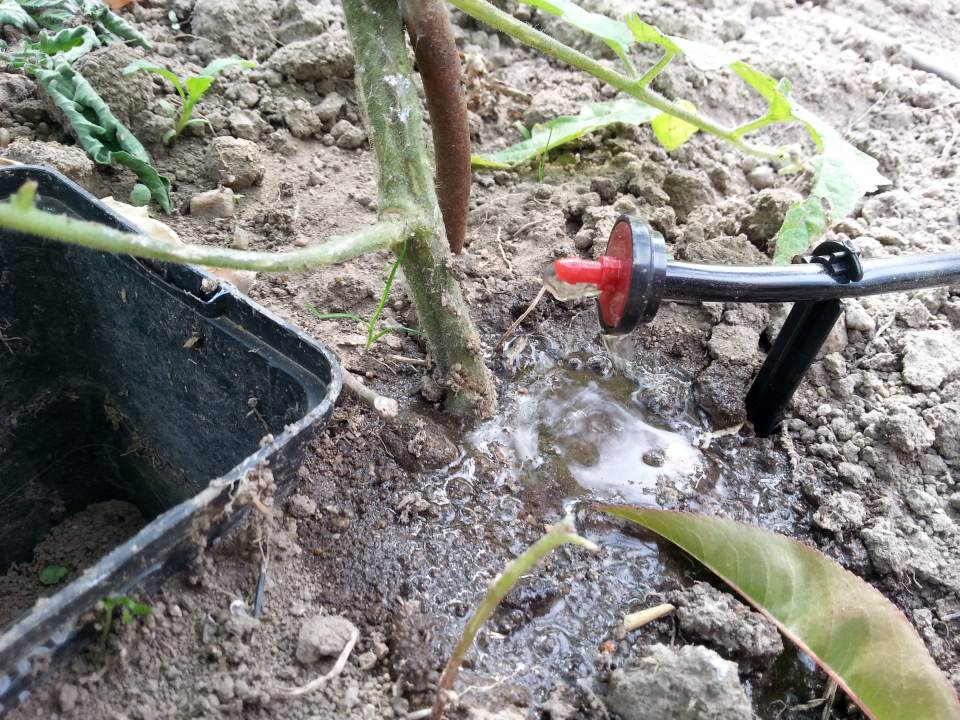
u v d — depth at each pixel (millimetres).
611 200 203
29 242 143
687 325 177
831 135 179
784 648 127
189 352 137
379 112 127
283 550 123
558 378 165
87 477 182
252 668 109
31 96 198
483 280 175
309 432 107
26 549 177
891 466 154
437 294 138
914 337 174
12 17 207
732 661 120
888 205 213
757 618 122
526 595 127
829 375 168
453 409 153
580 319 176
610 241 135
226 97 211
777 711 121
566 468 149
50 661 93
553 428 156
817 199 173
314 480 138
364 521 134
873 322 177
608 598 129
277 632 115
